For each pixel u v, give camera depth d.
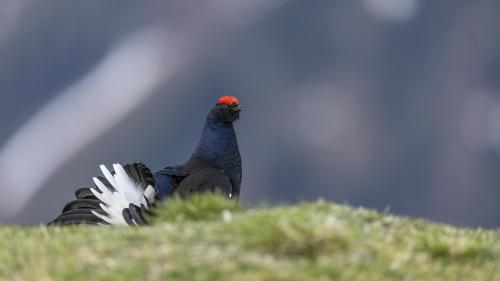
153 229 14.28
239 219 14.42
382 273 12.59
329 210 15.97
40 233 15.33
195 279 11.90
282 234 13.01
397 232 15.00
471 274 13.19
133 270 12.24
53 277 12.35
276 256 12.86
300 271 12.20
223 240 13.34
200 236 13.55
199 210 15.86
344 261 12.77
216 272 12.07
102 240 13.75
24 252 13.56
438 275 13.01
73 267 12.52
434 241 14.02
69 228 15.91
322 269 12.31
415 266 13.14
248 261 12.45
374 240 14.18
